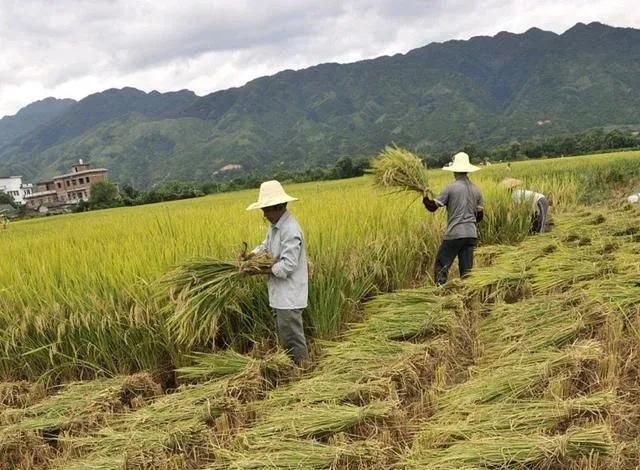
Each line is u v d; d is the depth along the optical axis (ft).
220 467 10.50
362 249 20.86
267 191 14.32
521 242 27.12
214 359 14.92
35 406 13.74
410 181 21.12
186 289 15.02
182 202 110.01
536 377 11.53
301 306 15.15
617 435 9.71
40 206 261.03
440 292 18.93
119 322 15.83
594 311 14.38
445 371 13.43
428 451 9.82
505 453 9.06
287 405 12.31
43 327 15.93
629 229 25.03
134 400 13.79
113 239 28.04
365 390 12.18
